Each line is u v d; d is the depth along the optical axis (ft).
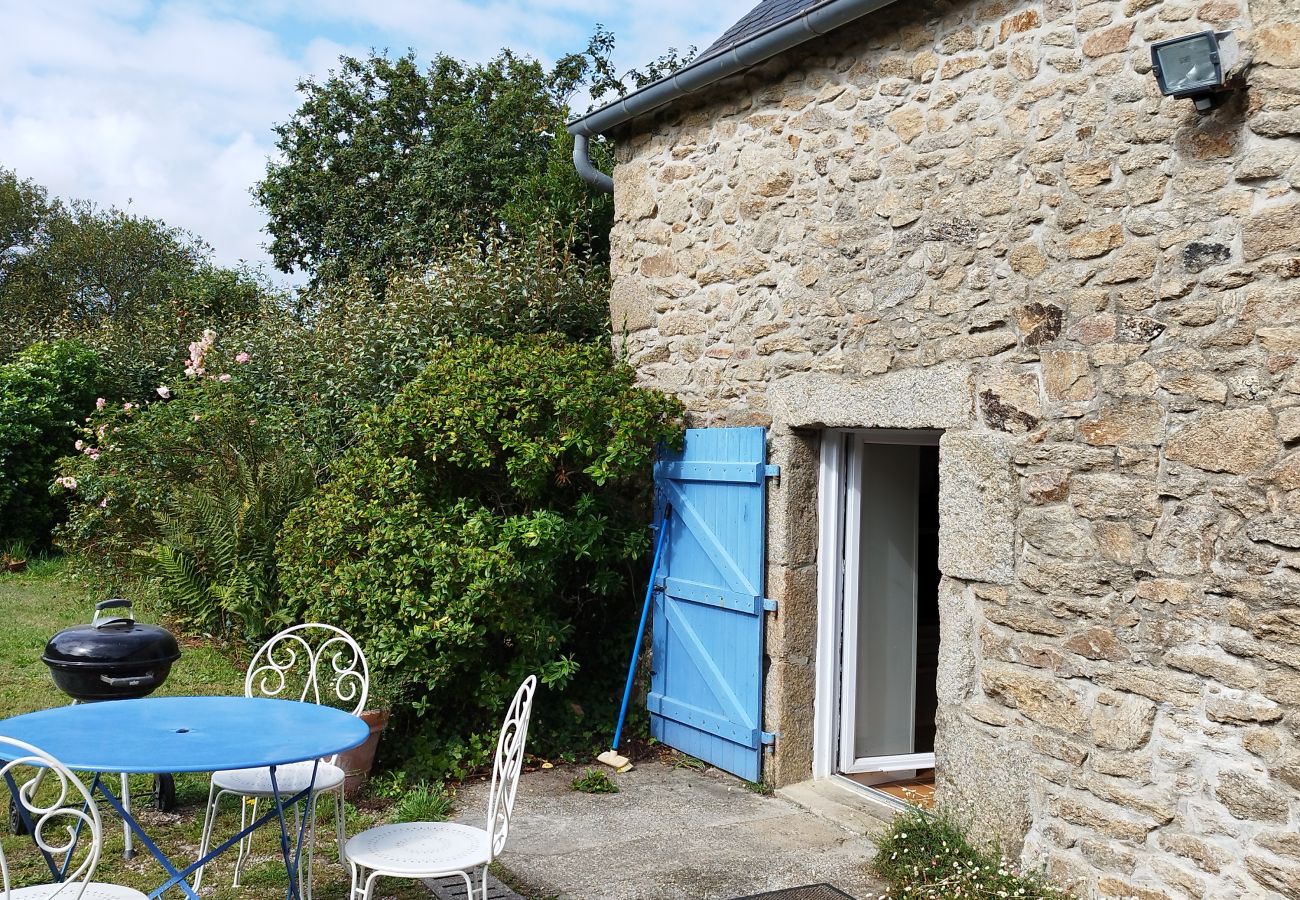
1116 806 11.80
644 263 20.31
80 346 39.83
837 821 15.47
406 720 17.75
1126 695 11.74
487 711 18.40
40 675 21.49
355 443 25.77
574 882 13.26
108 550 27.99
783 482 16.88
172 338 42.98
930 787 17.53
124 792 12.25
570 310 25.64
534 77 58.29
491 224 51.80
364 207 57.77
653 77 54.08
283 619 20.97
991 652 13.44
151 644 14.28
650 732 19.77
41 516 35.70
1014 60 13.25
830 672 17.26
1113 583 11.91
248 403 28.07
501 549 17.44
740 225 17.87
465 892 12.59
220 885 12.65
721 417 18.29
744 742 17.28
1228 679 10.72
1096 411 12.16
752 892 13.01
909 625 18.31
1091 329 12.23
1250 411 10.60
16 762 8.30
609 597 20.56
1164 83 10.82
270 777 11.97
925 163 14.44
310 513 19.47
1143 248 11.69
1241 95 10.73
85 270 78.74
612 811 16.07
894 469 18.07
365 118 60.08
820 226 16.22
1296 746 10.09
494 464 18.99
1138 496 11.66
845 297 15.76
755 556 17.13
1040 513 12.78
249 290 55.83
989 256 13.51
